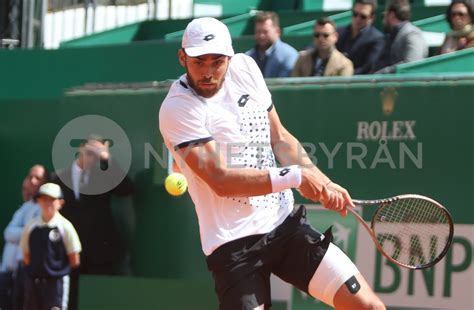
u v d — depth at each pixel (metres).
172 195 21.00
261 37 24.00
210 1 35.84
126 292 21.44
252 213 14.27
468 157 18.31
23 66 31.73
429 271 18.36
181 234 20.91
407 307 18.55
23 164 29.03
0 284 24.23
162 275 21.09
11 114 29.22
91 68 30.91
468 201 18.25
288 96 19.88
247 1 35.97
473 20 23.64
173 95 14.04
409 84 18.84
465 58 21.41
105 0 36.06
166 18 35.81
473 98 18.30
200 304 20.64
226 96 14.23
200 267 20.69
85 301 21.80
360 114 19.25
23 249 22.02
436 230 18.27
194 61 13.62
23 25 32.56
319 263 14.35
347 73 22.80
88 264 21.88
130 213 21.59
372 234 14.46
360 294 14.22
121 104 21.75
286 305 19.53
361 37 24.41
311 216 19.55
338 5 35.00
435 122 18.61
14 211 29.05
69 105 22.36
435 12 31.84
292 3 35.56
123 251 21.62
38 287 21.70
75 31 35.56
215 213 14.30
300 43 28.59
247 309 14.12
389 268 18.69
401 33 23.59
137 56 30.17
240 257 14.22
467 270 18.11
